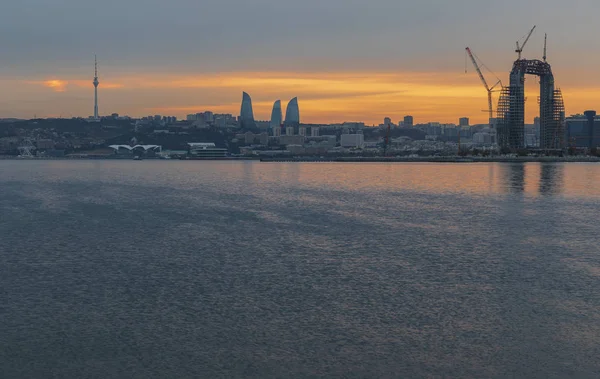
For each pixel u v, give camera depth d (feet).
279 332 173.68
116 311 193.57
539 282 226.58
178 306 198.39
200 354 159.33
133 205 509.35
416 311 191.42
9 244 313.32
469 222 392.88
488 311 190.90
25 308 197.26
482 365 151.64
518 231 352.90
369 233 345.31
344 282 227.81
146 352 160.76
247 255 280.10
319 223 388.78
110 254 285.23
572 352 158.71
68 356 158.61
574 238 326.85
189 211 461.78
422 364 152.56
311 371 149.28
